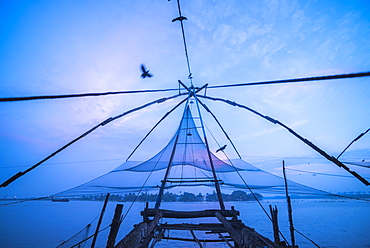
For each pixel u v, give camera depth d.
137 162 8.20
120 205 4.61
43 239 23.89
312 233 30.56
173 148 9.15
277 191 6.96
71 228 32.41
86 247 19.88
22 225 36.03
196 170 9.52
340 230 32.84
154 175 8.14
